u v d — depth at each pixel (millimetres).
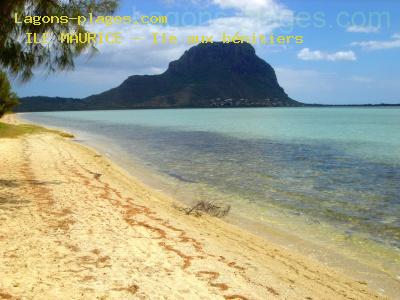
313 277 7938
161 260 7609
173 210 12742
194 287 6477
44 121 103688
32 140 32625
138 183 17781
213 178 19844
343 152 31953
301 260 9047
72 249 7801
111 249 7977
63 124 86875
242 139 45281
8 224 9078
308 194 16250
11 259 6992
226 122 93625
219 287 6582
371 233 11328
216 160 26906
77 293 5852
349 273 8500
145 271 6969
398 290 7703
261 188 17438
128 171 21562
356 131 58844
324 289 7285
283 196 15891
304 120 104688
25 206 10859
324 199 15406
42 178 15492
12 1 10789
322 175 20812
